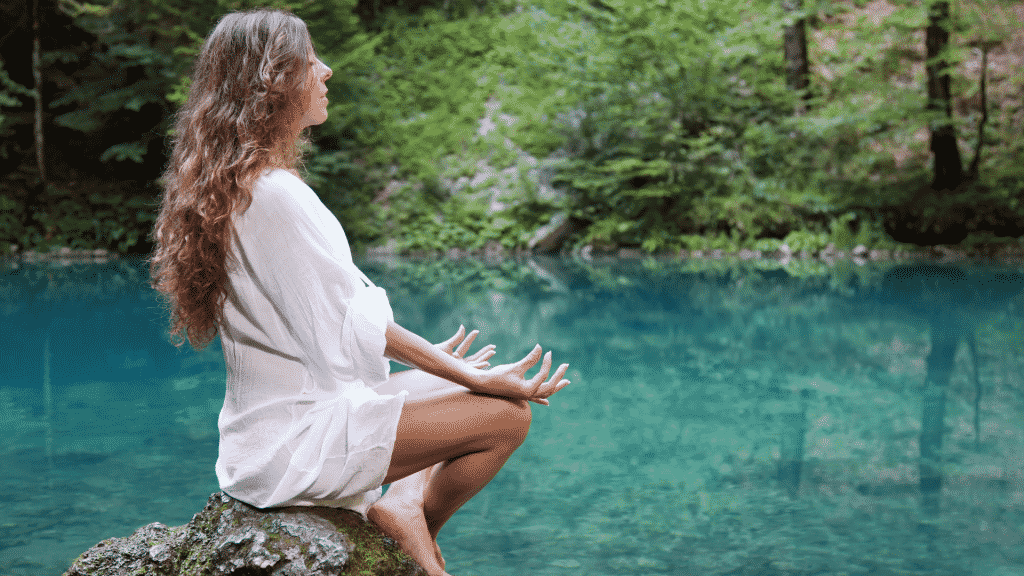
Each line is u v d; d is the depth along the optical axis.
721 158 11.89
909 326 6.20
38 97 12.20
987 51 13.00
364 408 1.61
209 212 1.57
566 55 12.48
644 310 7.03
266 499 1.65
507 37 14.27
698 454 3.35
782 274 9.38
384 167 13.42
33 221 12.20
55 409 4.04
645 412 4.05
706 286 8.50
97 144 12.85
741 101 12.04
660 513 2.69
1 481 2.96
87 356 5.38
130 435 3.59
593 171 12.23
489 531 2.54
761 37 11.78
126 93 11.80
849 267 9.97
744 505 2.77
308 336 1.60
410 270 10.09
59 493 2.83
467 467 1.73
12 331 6.19
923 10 11.17
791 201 11.45
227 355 1.69
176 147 1.67
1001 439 3.51
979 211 10.94
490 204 12.64
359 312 1.59
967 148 12.22
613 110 12.18
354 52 12.40
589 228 12.14
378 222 12.66
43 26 12.86
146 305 7.41
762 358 5.25
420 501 1.77
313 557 1.57
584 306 7.23
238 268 1.61
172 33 11.51
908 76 13.00
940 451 3.36
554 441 3.58
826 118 11.58
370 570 1.61
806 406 4.14
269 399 1.65
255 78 1.61
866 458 3.28
